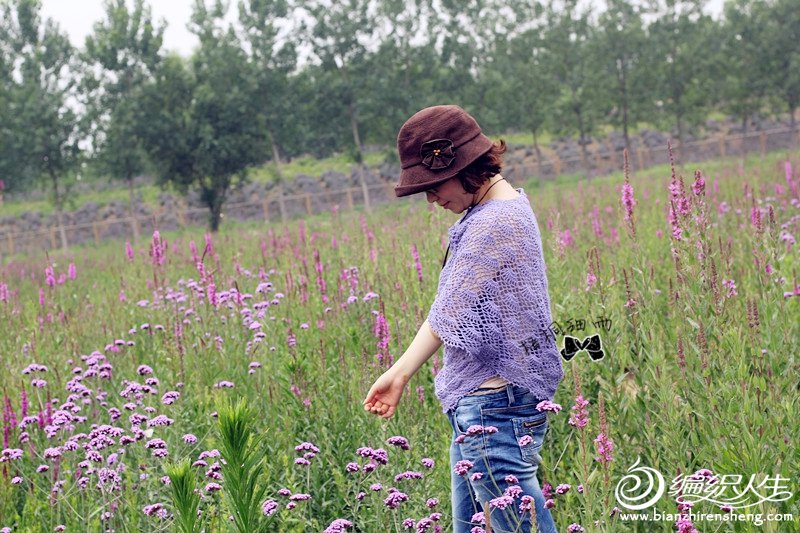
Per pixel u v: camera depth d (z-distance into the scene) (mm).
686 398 3951
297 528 3729
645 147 62500
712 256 4273
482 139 3004
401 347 5469
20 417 5230
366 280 7305
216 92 42750
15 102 41906
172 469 3125
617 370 4250
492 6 50781
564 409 4273
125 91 43125
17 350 6969
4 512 4188
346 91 44281
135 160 42969
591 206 13977
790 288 5738
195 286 7715
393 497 3354
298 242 11789
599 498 3072
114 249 27062
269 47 43469
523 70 49094
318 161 64625
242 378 5633
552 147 63094
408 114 45875
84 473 4367
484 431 2908
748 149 59719
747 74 48156
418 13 46469
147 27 42125
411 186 3018
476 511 3146
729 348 4062
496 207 2963
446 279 3047
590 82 48344
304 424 4695
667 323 5387
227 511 3664
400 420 4371
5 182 43250
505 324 2883
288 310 7160
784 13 47312
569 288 6055
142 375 5781
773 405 3668
